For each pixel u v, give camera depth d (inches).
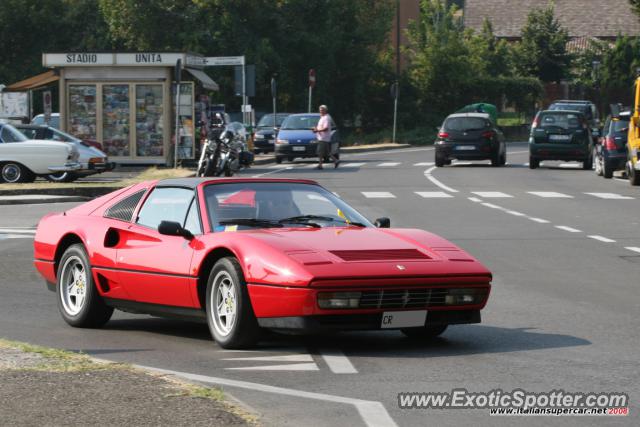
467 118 2089.1
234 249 460.1
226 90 3009.4
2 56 3218.5
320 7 3166.8
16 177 1606.8
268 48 2992.1
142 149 1964.8
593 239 937.5
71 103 1963.6
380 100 3503.9
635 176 1592.0
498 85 3592.5
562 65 4286.4
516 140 3627.0
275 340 493.7
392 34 4507.9
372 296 442.3
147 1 2984.7
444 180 1708.9
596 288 668.1
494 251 855.7
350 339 497.4
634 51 4178.2
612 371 419.5
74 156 1619.1
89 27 3238.2
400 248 469.7
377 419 341.1
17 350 423.8
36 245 569.9
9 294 661.9
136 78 1951.3
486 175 1835.6
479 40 3703.3
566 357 450.3
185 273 480.4
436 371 419.8
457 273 456.8
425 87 3516.2
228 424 314.2
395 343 486.6
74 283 549.3
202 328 541.3
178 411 327.0
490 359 445.7
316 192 524.4
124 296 520.1
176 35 3006.9
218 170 1663.4
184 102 1946.4
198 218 495.2
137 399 341.4
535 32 4293.8
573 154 1991.9
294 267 438.0
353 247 463.2
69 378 371.9
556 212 1194.6
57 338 510.0
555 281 698.2
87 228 542.0
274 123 2454.5
